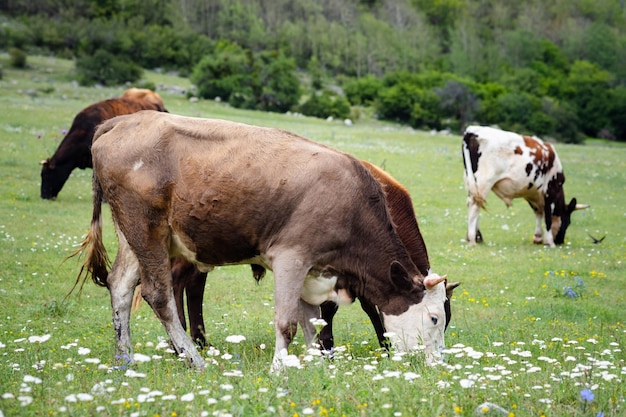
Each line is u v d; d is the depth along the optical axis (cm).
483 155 1755
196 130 770
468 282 1379
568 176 3161
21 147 2648
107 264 857
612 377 636
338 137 4000
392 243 794
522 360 798
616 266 1538
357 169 777
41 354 780
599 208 2447
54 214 1798
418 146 3912
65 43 9500
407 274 797
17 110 3600
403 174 2862
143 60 9500
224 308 1148
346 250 773
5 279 1227
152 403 555
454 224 2038
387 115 8250
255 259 782
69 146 1959
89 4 11744
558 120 8425
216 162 754
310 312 826
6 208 1800
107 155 782
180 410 545
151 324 1038
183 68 9456
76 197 2064
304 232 742
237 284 1311
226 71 7206
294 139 777
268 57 7681
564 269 1493
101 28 9612
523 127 8256
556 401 601
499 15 15762
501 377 644
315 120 5606
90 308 1103
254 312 1131
